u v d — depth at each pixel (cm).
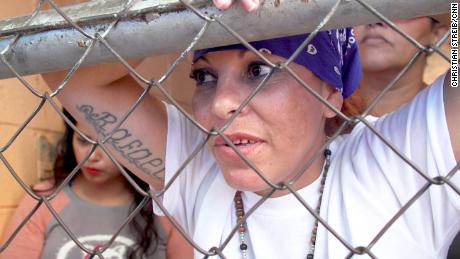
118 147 95
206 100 79
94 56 64
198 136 98
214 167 96
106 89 92
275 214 87
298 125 76
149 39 60
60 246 150
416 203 75
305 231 85
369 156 82
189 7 57
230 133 73
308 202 87
